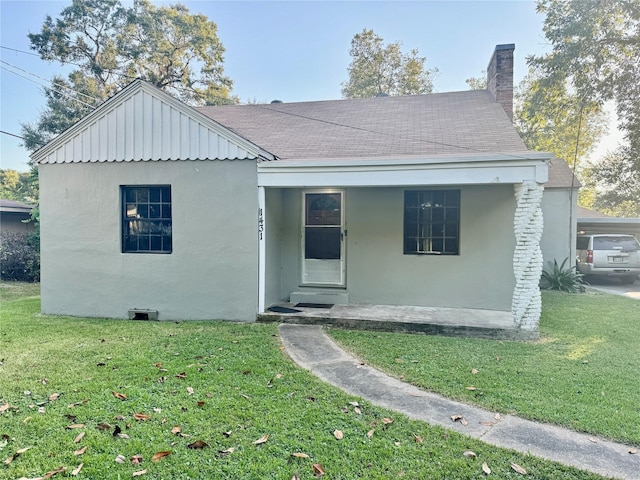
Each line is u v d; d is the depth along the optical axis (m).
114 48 22.17
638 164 18.48
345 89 27.53
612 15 15.88
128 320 6.99
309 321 6.55
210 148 6.78
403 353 5.05
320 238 7.98
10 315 7.38
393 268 7.66
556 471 2.51
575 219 11.12
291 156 7.13
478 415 3.32
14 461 2.56
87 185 7.21
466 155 5.84
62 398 3.54
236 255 6.80
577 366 4.55
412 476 2.44
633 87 16.41
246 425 3.07
